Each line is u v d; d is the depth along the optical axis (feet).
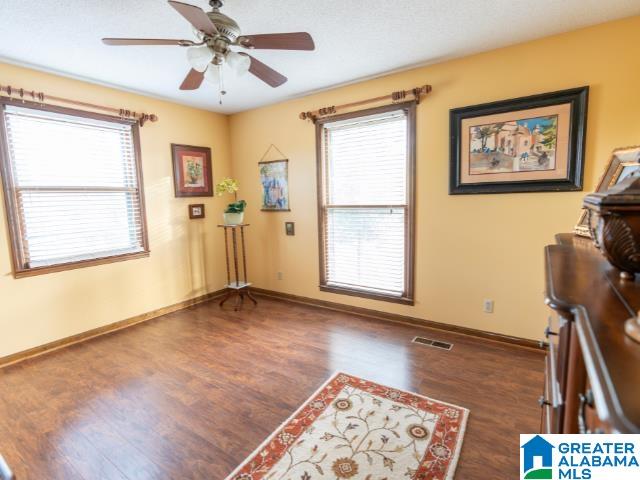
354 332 10.45
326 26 7.38
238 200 14.80
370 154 11.16
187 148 13.03
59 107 9.68
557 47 7.92
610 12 7.00
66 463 5.56
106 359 9.05
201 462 5.53
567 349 2.79
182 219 13.03
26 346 9.27
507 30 7.69
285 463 5.45
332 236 12.42
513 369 8.05
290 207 13.28
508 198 8.89
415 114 9.96
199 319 11.91
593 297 2.65
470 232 9.53
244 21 7.11
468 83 9.09
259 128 13.70
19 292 9.12
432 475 5.15
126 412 6.83
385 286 11.42
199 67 6.12
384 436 5.97
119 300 11.23
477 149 9.09
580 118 7.76
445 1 6.51
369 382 7.68
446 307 10.21
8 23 6.89
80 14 6.66
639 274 3.09
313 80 10.67
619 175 5.10
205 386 7.71
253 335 10.44
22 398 7.35
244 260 13.73
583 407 2.22
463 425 6.19
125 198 11.44
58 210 9.91
